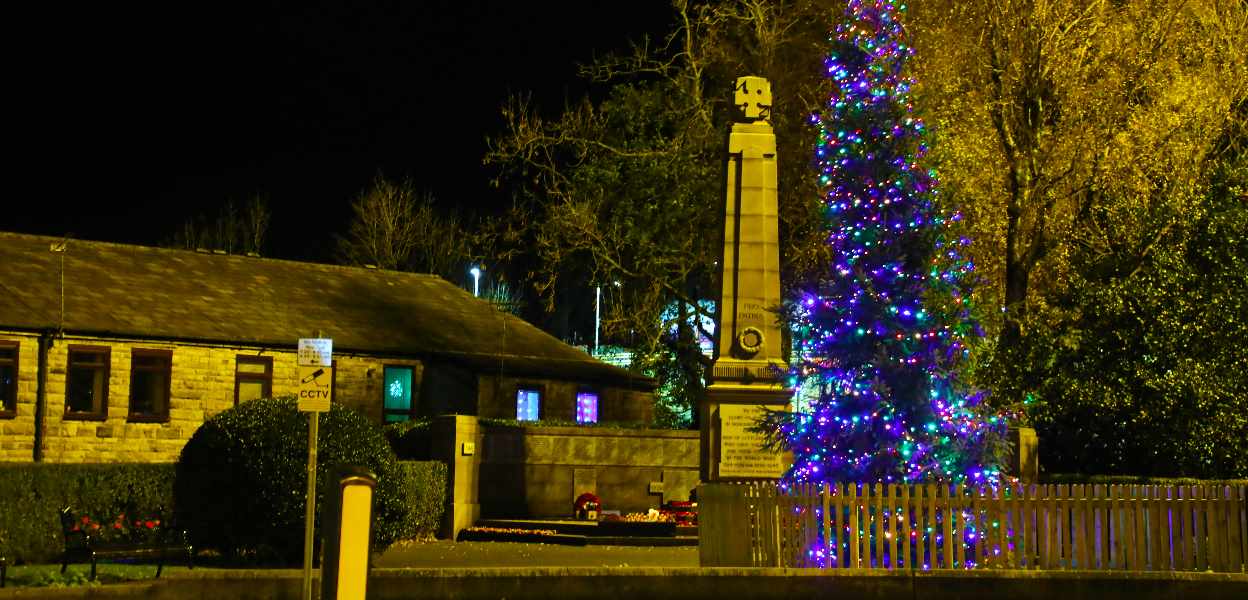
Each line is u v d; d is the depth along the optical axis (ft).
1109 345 89.71
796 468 68.39
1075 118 94.79
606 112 124.36
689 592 59.88
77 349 111.75
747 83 82.99
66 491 70.54
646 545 90.43
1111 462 92.22
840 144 67.31
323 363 51.85
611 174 122.62
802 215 111.65
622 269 122.93
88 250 126.93
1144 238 91.56
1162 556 62.75
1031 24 93.86
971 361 67.15
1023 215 95.66
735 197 82.38
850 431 65.77
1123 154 93.91
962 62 96.12
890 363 64.75
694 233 123.65
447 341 134.82
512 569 59.82
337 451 71.87
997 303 83.82
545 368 135.03
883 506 61.98
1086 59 95.91
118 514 72.38
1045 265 98.63
